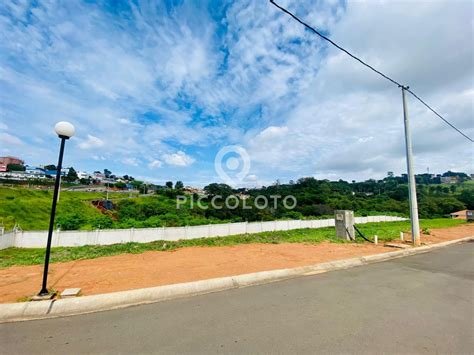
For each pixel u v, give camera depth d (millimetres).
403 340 2992
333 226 29016
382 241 12477
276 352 2732
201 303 4254
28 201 32469
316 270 6707
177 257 8617
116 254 9492
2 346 2928
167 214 27688
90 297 4270
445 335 3121
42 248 14891
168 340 3023
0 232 14867
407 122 11766
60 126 4719
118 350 2818
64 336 3154
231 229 21656
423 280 5703
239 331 3229
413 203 11312
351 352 2730
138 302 4320
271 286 5230
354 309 3943
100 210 35844
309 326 3352
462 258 8578
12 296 4445
